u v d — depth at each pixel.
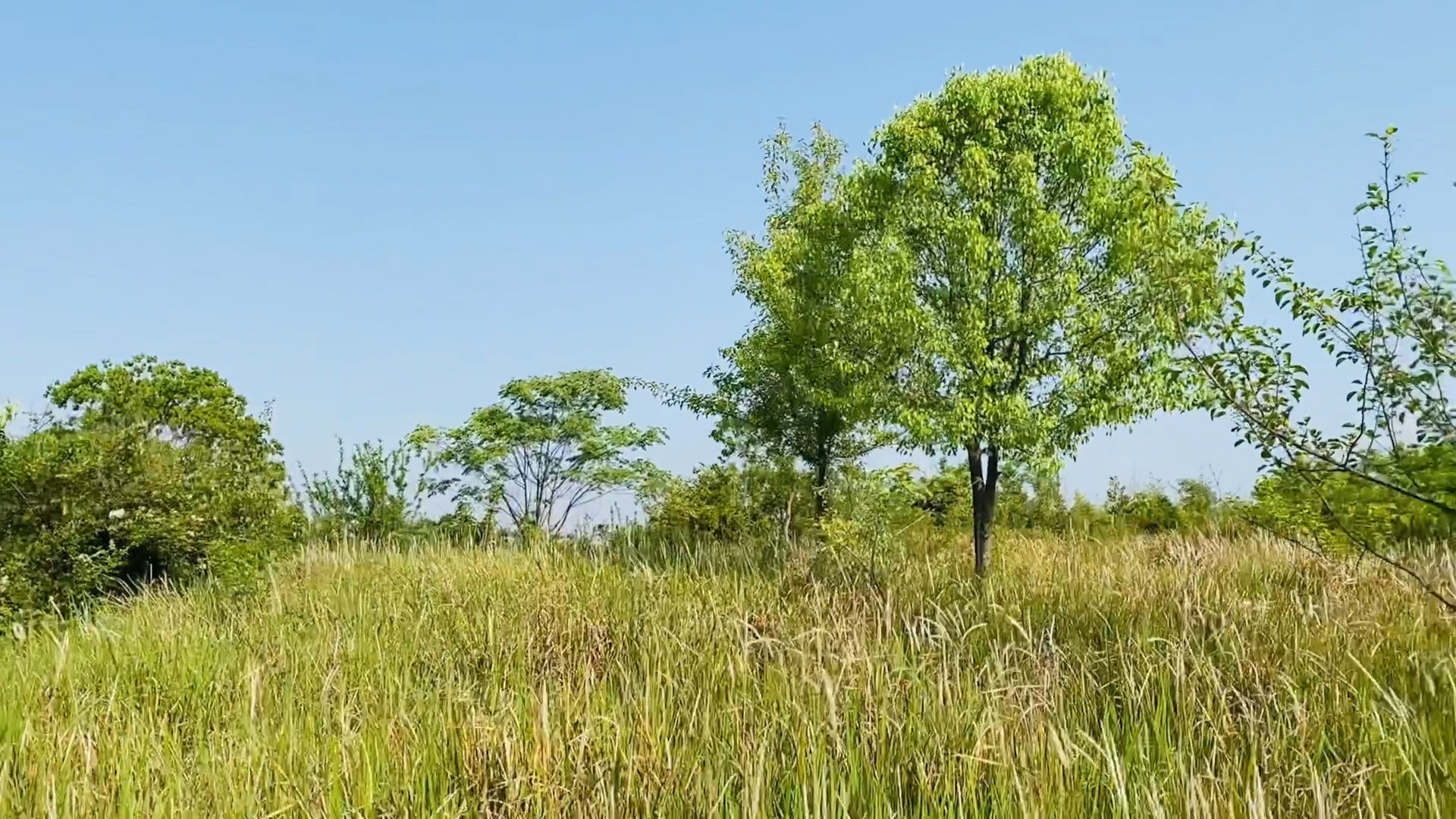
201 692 6.83
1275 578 10.45
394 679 6.69
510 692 6.42
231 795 4.74
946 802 4.42
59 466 12.16
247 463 15.18
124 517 12.48
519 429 19.47
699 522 17.70
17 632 9.51
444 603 9.77
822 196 16.34
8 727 5.96
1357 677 6.31
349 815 4.56
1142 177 7.32
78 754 5.38
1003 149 12.86
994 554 13.91
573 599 9.64
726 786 4.51
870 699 5.43
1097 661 6.65
